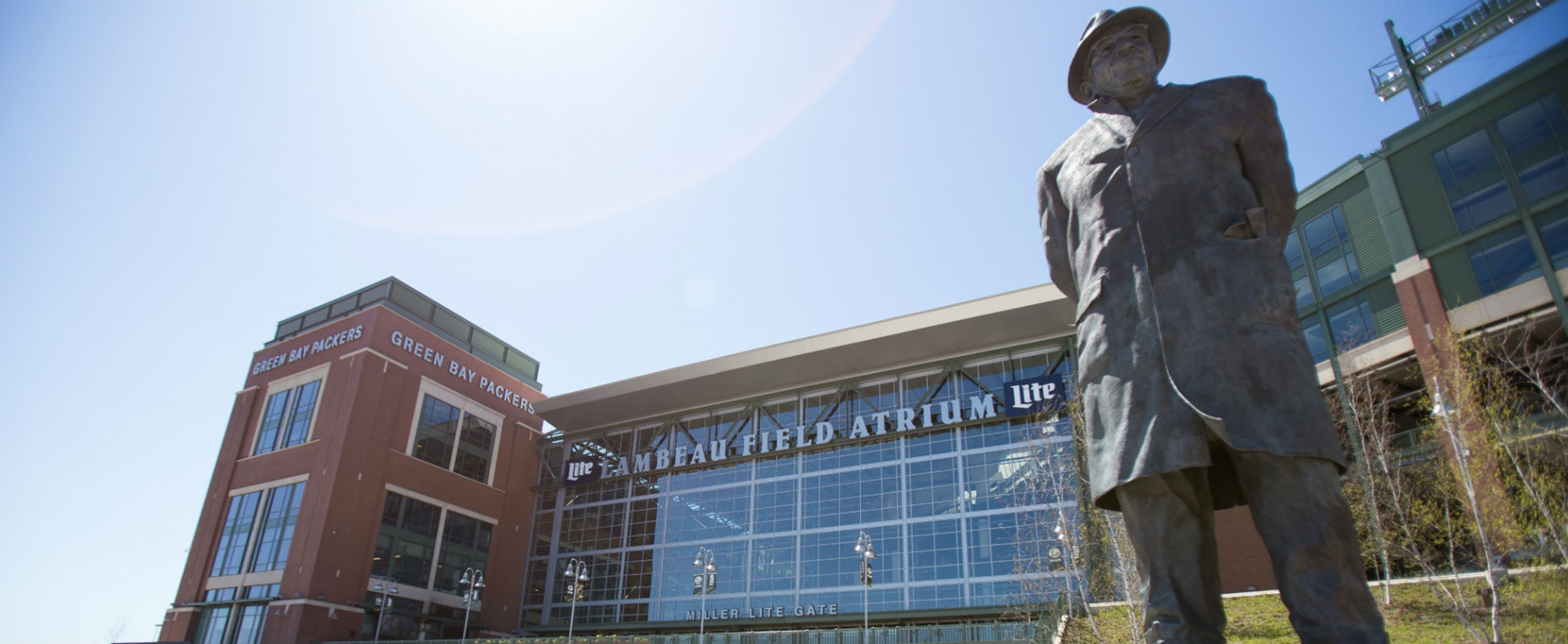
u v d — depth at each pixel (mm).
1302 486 3668
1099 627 32812
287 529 61344
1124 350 4137
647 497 70875
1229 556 35906
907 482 59250
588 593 69625
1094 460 4258
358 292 73750
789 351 65500
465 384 73500
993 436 57188
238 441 69125
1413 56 44125
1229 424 3701
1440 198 39469
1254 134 4336
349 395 63969
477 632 67875
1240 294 3943
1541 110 36562
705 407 71625
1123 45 4785
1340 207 43656
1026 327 58625
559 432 78812
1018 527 48250
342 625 58594
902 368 62844
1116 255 4316
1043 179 5121
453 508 69250
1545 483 23719
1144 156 4352
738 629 60688
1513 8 38906
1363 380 38625
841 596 58031
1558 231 35188
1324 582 3541
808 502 62625
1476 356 32625
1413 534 29984
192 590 63562
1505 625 20688
